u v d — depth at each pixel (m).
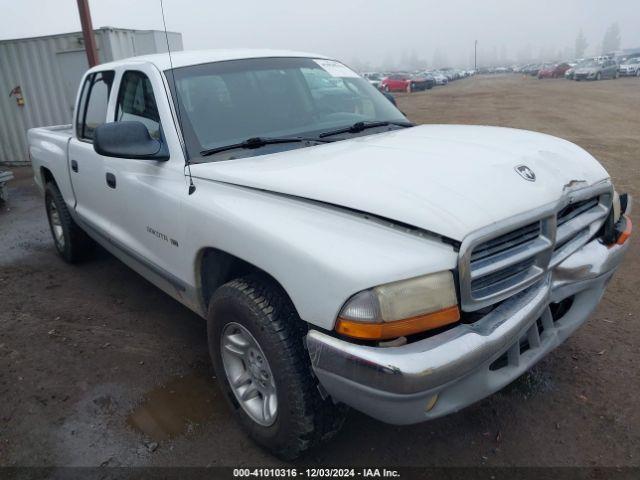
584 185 2.51
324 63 3.77
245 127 3.03
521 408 2.82
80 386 3.19
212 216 2.50
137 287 4.59
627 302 3.89
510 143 2.71
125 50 10.23
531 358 2.38
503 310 2.14
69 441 2.73
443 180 2.19
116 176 3.41
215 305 2.54
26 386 3.20
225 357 2.66
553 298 2.45
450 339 1.95
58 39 10.02
